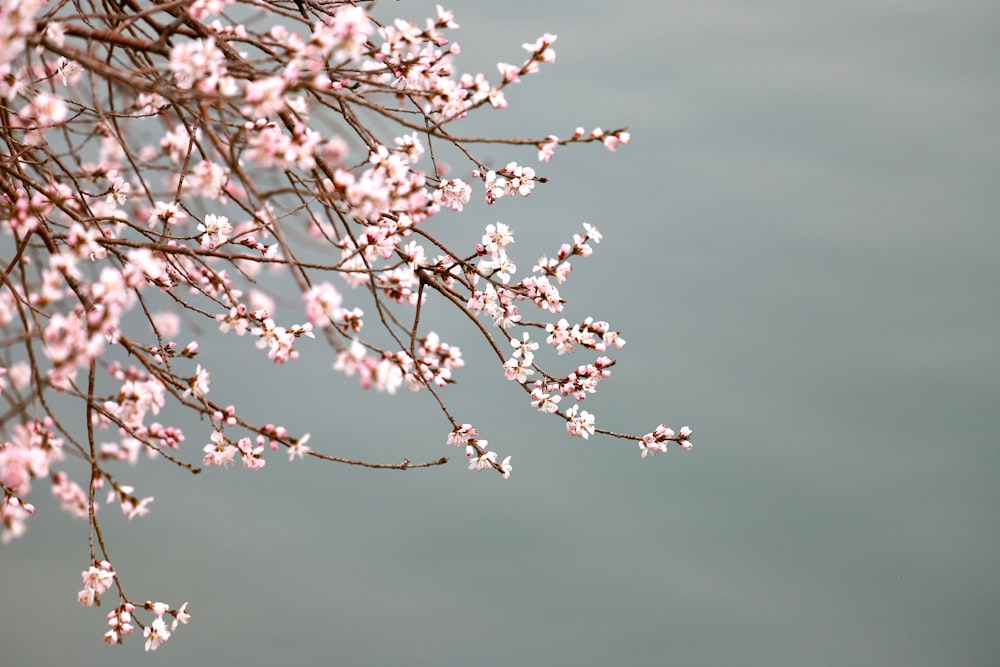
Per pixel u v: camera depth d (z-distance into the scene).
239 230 3.10
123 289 2.85
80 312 2.89
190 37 2.98
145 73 2.90
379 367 2.89
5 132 3.00
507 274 3.11
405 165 2.98
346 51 2.91
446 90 2.99
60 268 2.87
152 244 2.97
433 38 2.98
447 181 3.08
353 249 3.00
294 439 3.01
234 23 2.97
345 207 2.98
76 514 2.99
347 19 2.90
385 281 3.05
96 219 2.98
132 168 3.00
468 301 3.11
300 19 2.98
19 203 2.92
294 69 2.88
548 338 3.13
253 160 2.88
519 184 3.11
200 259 3.00
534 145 3.02
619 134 3.02
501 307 3.12
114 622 3.04
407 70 3.01
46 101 2.93
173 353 3.02
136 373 2.95
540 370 3.13
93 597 3.02
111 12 3.02
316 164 2.99
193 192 2.94
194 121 2.98
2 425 2.84
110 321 2.85
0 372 2.95
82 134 3.01
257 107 2.88
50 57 3.04
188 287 3.09
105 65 2.89
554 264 3.12
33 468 2.87
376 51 2.99
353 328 2.98
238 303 3.02
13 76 2.96
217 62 2.89
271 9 2.98
